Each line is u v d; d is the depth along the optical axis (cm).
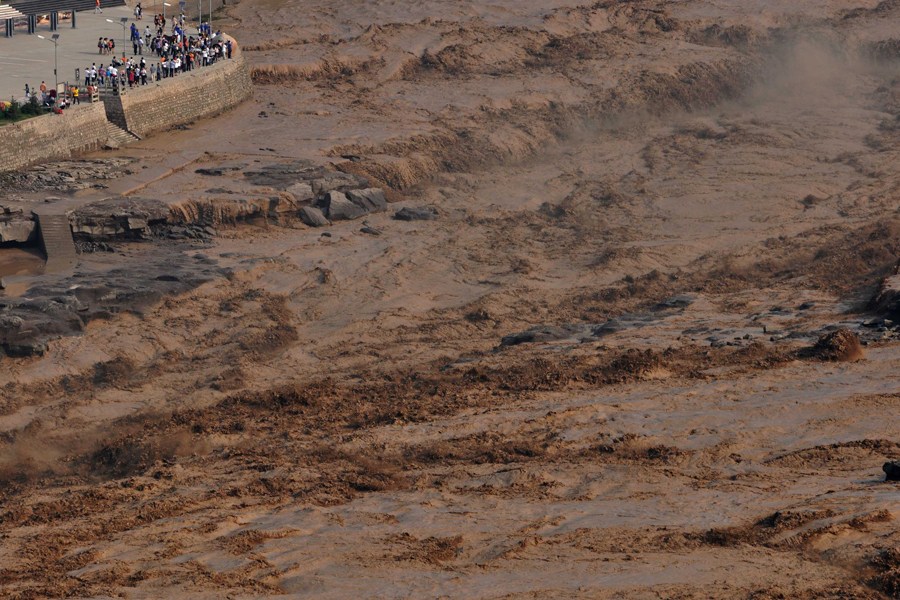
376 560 10081
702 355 17112
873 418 13875
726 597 9050
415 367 18362
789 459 12719
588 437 13775
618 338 18738
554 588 9350
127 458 14275
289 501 11944
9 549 10488
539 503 11656
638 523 10888
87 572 9819
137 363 18562
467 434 14112
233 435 14888
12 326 18275
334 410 15900
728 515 11000
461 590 9394
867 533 10194
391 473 12850
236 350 19075
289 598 9362
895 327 17812
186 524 11125
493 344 19688
